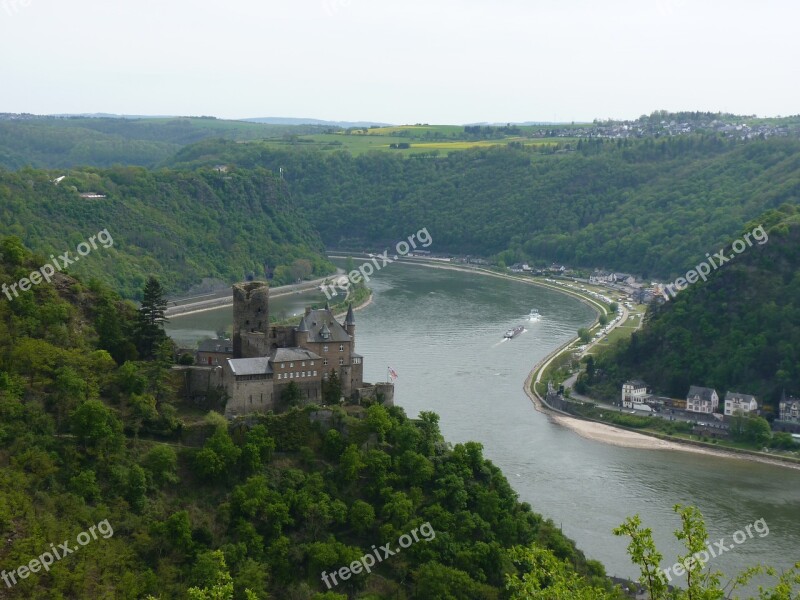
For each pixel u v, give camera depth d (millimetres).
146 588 182250
